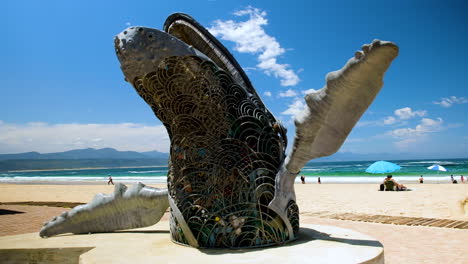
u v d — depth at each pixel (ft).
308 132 13.44
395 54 11.31
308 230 17.20
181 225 14.25
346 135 13.39
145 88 14.49
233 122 14.52
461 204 34.68
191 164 14.26
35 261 15.43
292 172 14.69
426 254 19.12
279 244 14.12
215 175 13.97
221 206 13.98
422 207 39.60
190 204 14.29
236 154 14.16
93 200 18.97
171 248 14.38
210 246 13.97
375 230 26.04
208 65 14.23
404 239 22.91
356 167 288.51
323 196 59.41
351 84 12.19
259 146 14.75
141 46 13.78
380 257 12.50
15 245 15.97
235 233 13.85
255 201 14.10
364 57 11.56
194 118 14.15
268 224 14.16
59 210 41.24
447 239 22.57
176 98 14.06
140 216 18.62
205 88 14.10
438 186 76.48
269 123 15.38
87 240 16.65
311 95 13.15
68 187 113.70
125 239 16.70
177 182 14.58
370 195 58.44
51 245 15.76
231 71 16.38
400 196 54.29
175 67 13.76
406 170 183.21
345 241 14.55
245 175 14.17
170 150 15.16
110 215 18.80
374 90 12.36
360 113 12.89
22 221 32.68
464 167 208.03
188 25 16.53
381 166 81.30
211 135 14.19
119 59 14.38
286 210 14.44
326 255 12.33
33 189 105.40
